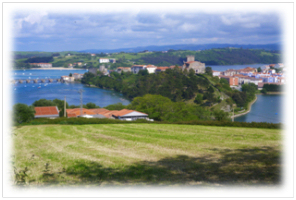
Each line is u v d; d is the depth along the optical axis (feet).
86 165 44.06
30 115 129.18
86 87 570.87
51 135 76.79
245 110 342.03
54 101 261.85
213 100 392.68
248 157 48.03
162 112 209.05
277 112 321.52
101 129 88.74
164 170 41.14
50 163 45.50
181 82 469.16
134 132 81.05
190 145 60.80
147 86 484.33
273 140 67.26
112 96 460.96
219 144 61.87
